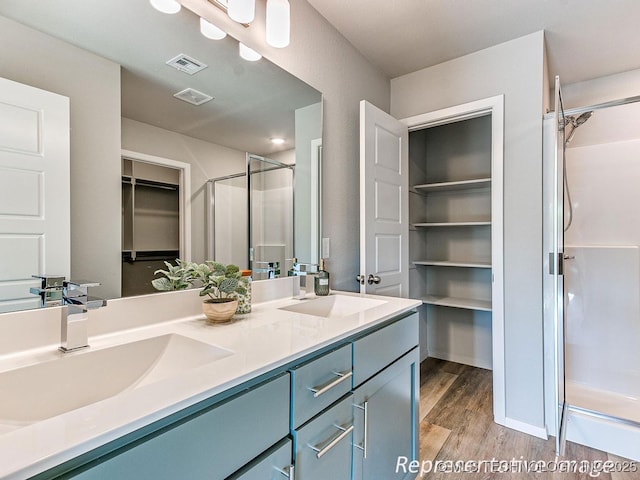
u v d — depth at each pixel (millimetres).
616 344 2361
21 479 438
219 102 1396
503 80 2135
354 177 2188
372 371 1231
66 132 971
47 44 934
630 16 1868
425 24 1957
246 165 1516
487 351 3029
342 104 2074
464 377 2838
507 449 1854
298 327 1128
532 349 2016
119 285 1082
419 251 3188
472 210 3129
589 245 2547
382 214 2150
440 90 2389
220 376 718
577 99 2650
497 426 2094
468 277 3131
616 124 2492
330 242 1979
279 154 1663
